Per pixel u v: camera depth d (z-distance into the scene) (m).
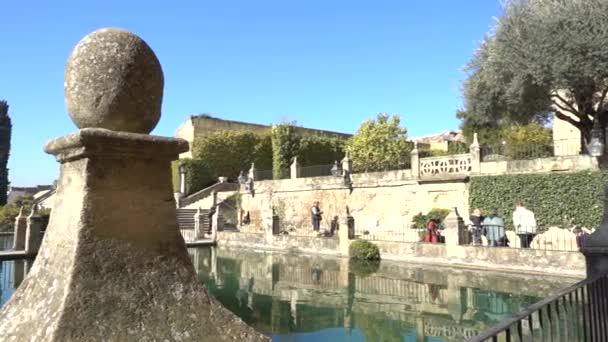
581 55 17.27
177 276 2.09
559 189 19.83
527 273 15.55
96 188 1.93
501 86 20.12
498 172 21.92
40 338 1.74
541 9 18.91
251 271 18.30
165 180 2.14
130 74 2.06
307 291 14.06
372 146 38.31
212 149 44.66
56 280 1.87
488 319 10.28
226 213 35.72
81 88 2.01
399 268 17.88
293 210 31.70
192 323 2.05
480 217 18.83
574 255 14.62
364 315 10.99
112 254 1.92
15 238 21.30
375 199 27.16
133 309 1.91
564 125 26.30
